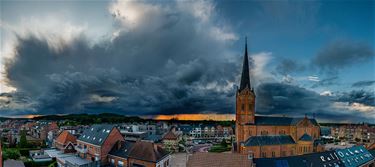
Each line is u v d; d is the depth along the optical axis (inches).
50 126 6033.5
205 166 2064.5
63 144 3848.4
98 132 3240.7
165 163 2792.8
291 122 4530.0
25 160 3174.2
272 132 4377.5
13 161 2615.7
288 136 4439.0
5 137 5157.5
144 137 5841.5
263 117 4530.0
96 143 3038.9
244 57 4532.5
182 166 3535.9
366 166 3265.3
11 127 7278.5
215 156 2106.3
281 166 2381.9
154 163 2496.3
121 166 2765.7
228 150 5029.5
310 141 4276.6
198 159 2121.1
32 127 7185.0
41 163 3129.9
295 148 4323.3
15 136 5083.7
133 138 5782.5
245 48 4515.3
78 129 6604.3
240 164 2014.0
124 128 7071.9
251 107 4343.0
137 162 2618.1
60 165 3085.6
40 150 3841.0
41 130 5940.0
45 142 4845.0
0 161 1507.1
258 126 4301.2
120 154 2827.3
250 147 3924.7
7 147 4237.2
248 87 4367.6
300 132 4397.1
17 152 3563.0
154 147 2647.6
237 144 4320.9
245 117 4315.9
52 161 3218.5
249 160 2022.6
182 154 4628.4
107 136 2984.7
